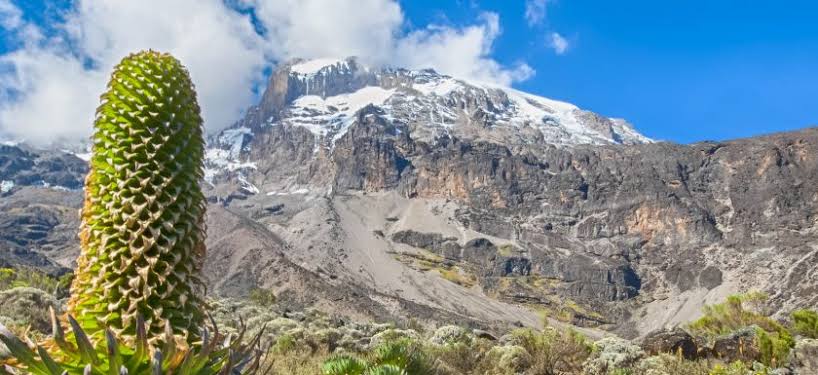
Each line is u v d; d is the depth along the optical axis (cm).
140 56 548
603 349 3431
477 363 2858
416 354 1159
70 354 455
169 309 500
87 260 507
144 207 499
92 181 519
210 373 480
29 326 504
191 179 535
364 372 980
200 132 560
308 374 2191
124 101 529
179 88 549
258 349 502
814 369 3222
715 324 5366
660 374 2878
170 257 508
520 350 3031
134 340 479
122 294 486
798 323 4666
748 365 3419
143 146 518
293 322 4372
